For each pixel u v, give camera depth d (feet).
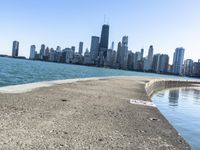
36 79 163.94
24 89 43.91
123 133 22.61
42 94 40.50
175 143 21.31
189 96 111.55
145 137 22.13
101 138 20.43
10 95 35.96
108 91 56.65
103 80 98.22
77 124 23.84
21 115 24.89
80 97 41.96
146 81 117.08
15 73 202.39
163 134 23.75
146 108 37.45
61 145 17.80
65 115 26.96
